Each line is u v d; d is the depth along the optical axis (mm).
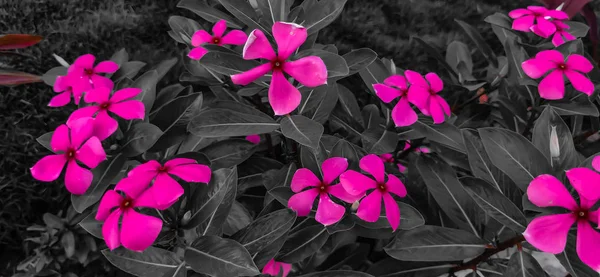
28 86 622
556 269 604
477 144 448
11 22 642
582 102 494
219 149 525
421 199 532
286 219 435
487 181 446
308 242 469
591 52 677
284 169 509
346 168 435
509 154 423
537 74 456
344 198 427
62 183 626
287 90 402
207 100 565
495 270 501
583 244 378
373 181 425
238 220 506
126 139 441
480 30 688
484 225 498
